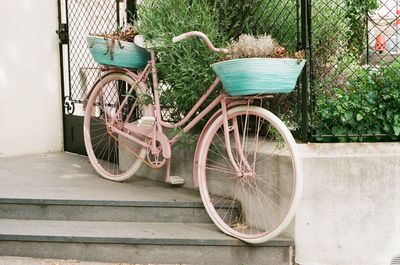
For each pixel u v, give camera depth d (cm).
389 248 425
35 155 655
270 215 432
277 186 424
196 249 425
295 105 461
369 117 442
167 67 484
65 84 674
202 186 451
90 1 645
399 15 473
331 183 418
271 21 502
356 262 423
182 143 497
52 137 672
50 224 459
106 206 467
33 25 654
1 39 638
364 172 420
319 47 509
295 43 475
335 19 516
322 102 452
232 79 403
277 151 429
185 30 471
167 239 423
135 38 496
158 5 496
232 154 456
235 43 427
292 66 399
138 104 513
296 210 408
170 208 465
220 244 421
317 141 439
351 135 436
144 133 499
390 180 422
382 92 443
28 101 657
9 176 552
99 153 622
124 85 561
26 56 652
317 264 420
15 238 434
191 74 462
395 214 423
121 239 426
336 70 487
